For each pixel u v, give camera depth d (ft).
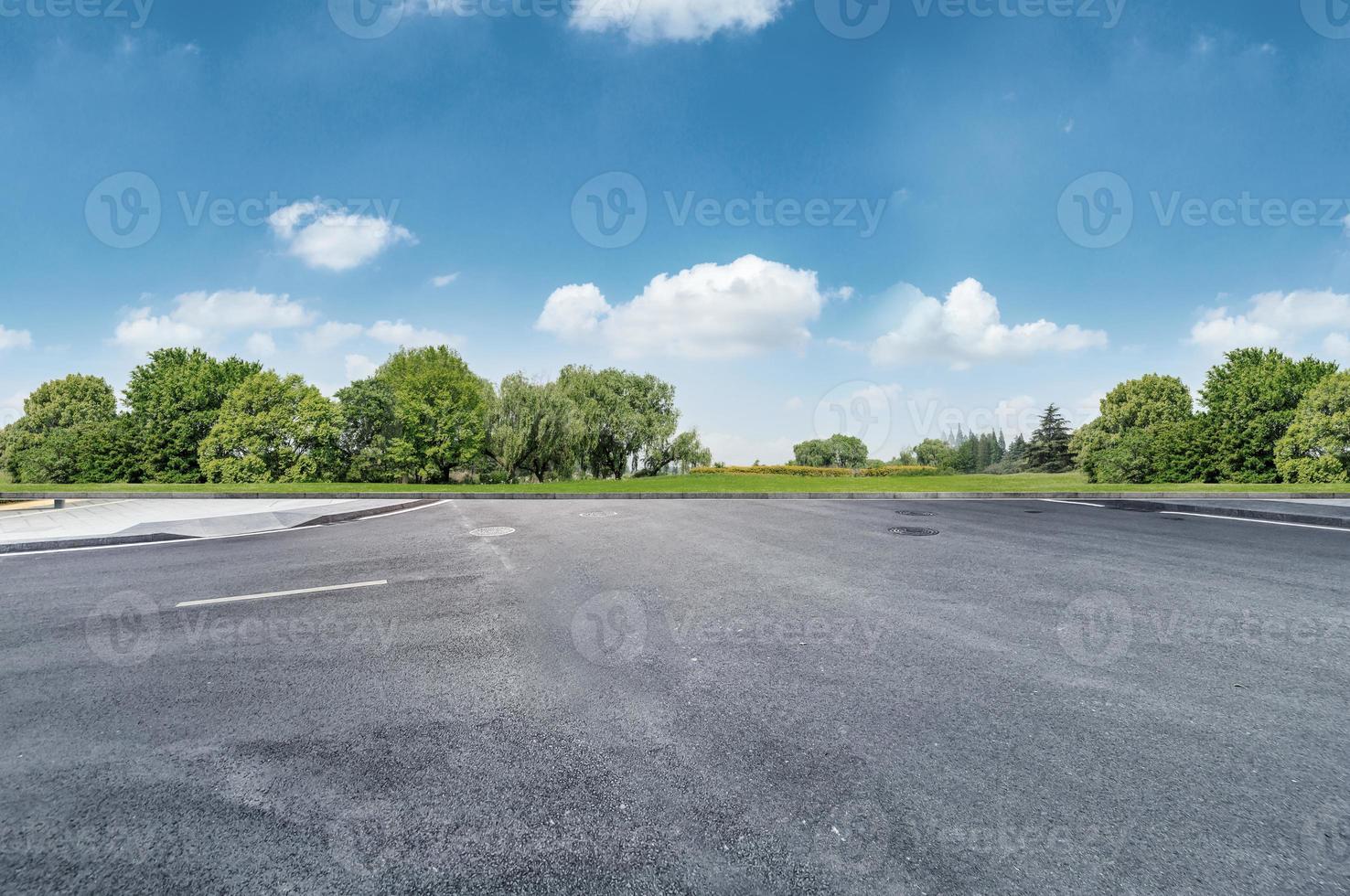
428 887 5.69
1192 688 10.24
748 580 18.37
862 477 79.61
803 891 5.62
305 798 7.09
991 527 30.55
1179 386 122.31
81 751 8.24
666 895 5.58
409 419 118.62
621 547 24.44
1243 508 38.11
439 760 7.92
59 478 114.52
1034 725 8.88
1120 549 23.90
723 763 7.81
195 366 119.85
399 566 20.66
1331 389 80.18
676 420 158.40
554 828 6.53
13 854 6.17
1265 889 5.64
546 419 111.45
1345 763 7.90
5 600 16.25
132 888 5.71
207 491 52.39
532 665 11.33
